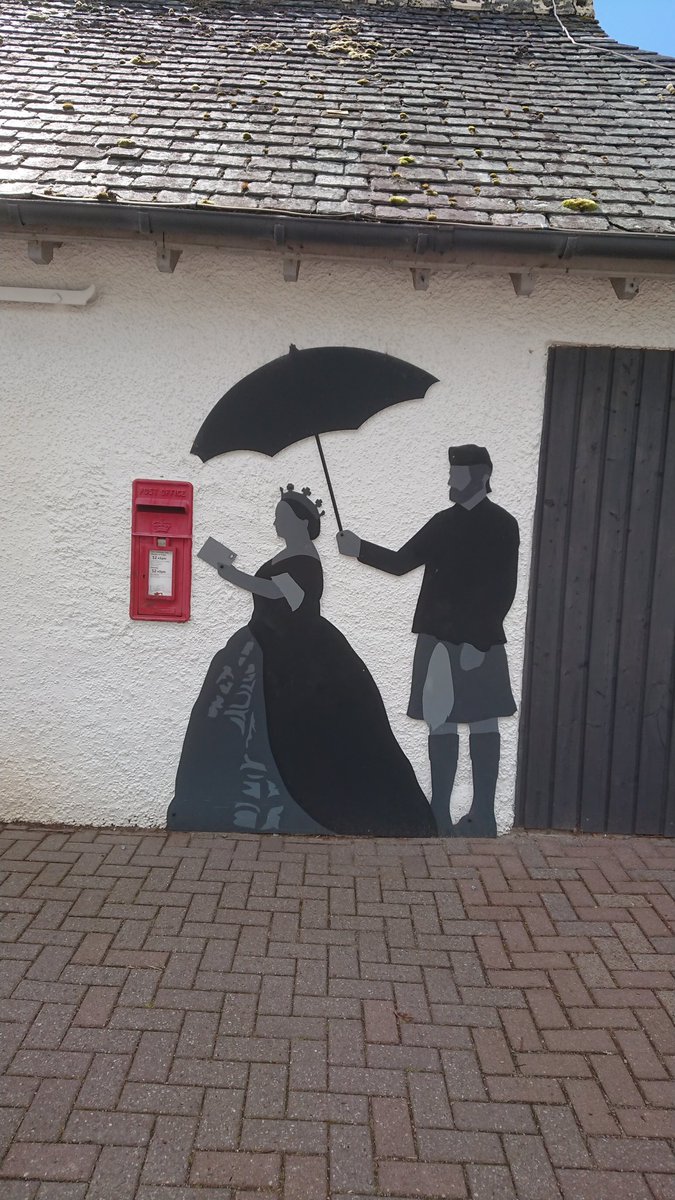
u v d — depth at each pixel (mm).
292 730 4266
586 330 4055
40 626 4203
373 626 4230
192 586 4191
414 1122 2527
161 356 4043
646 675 4301
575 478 4188
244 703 4254
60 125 4266
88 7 5902
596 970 3252
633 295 3887
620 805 4363
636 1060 2789
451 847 4219
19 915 3475
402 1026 2924
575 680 4301
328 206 3697
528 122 4715
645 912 3654
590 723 4320
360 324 4039
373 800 4305
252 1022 2912
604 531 4223
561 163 4281
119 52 5285
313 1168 2361
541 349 4074
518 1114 2566
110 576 4180
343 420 4102
